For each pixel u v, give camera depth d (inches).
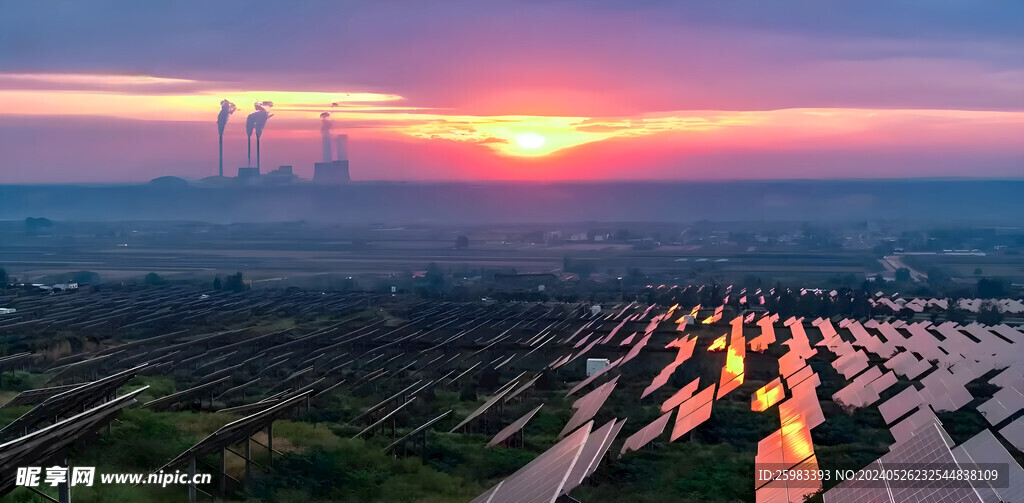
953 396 1952.5
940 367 2465.6
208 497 1304.1
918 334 3196.4
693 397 1959.9
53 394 1670.8
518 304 5989.2
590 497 1443.2
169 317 4512.8
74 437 1154.7
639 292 7632.9
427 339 3890.3
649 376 2837.1
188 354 3179.1
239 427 1348.4
